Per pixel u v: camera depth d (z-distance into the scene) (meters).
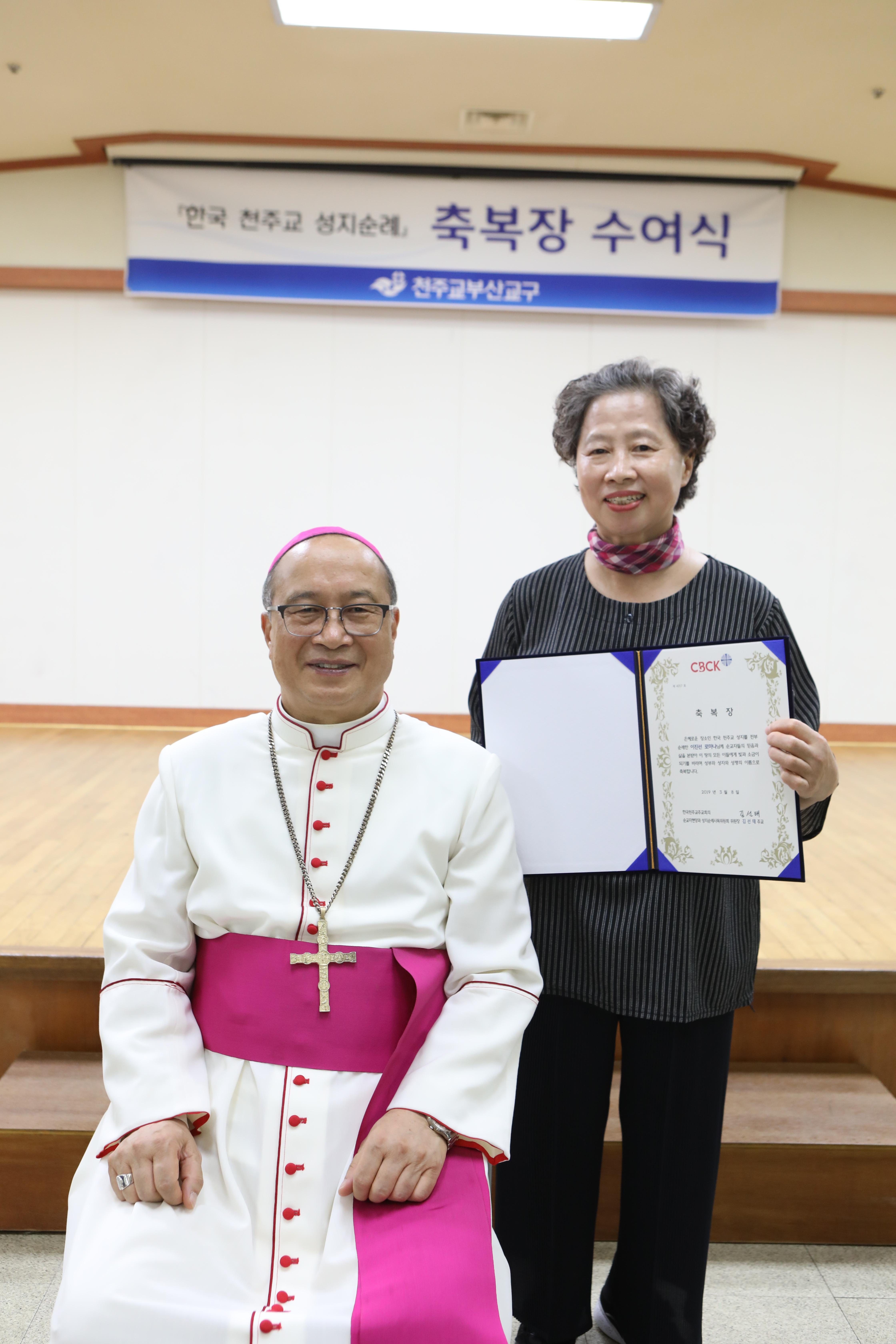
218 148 5.20
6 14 3.99
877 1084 2.16
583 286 5.36
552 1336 1.54
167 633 5.62
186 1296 1.10
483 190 5.29
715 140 5.03
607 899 1.42
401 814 1.35
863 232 5.45
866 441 5.58
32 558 5.59
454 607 5.65
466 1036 1.27
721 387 5.53
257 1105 1.25
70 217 5.38
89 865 3.01
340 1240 1.16
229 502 5.57
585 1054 1.49
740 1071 2.20
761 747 1.33
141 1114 1.22
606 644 1.46
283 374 5.50
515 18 4.00
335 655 1.33
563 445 1.51
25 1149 1.90
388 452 5.55
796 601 5.66
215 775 1.39
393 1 3.89
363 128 5.02
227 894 1.31
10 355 5.48
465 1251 1.14
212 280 5.34
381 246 5.32
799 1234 1.96
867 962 2.25
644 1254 1.50
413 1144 1.19
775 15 3.92
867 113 4.66
